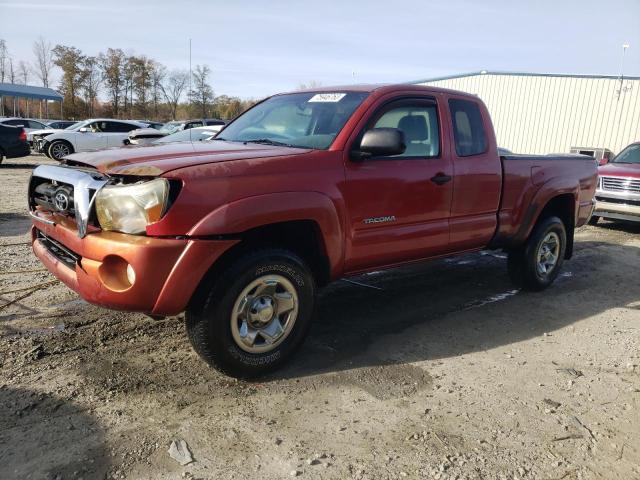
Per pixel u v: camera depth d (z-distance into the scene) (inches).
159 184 116.7
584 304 215.8
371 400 130.1
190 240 118.5
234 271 125.7
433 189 168.6
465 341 170.2
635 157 454.0
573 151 874.8
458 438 115.8
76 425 112.9
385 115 159.8
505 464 107.7
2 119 1064.8
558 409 130.1
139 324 166.4
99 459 102.7
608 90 894.4
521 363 155.6
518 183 201.2
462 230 182.2
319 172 139.7
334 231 142.6
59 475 97.6
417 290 222.8
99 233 121.5
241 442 110.6
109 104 2733.8
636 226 440.1
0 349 145.3
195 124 857.5
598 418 126.9
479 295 220.1
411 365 150.5
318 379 139.4
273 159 133.9
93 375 134.1
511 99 1002.7
